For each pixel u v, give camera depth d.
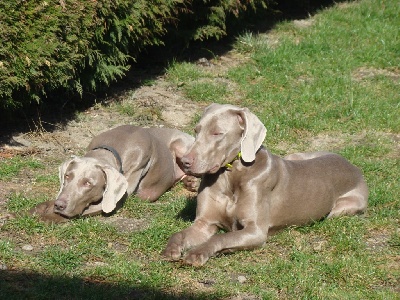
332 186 8.13
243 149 7.24
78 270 6.61
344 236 7.58
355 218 8.09
